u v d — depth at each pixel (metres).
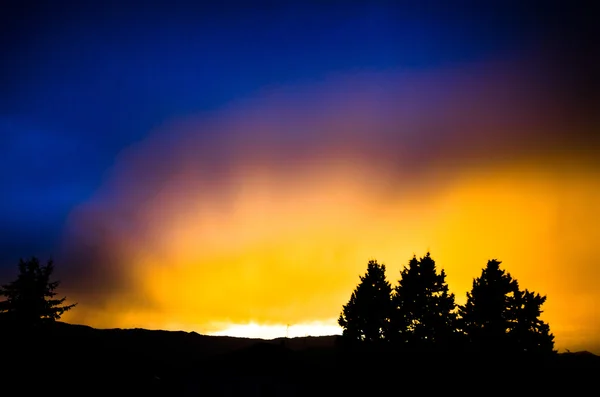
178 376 38.50
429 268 43.75
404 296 43.34
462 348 40.44
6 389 37.91
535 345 39.53
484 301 41.06
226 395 35.66
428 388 37.50
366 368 40.50
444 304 42.81
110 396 39.66
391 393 37.44
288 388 35.81
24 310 47.09
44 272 49.34
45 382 40.50
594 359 42.03
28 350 44.84
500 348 39.34
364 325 42.66
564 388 36.22
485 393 37.09
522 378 37.88
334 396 36.94
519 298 41.28
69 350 49.12
